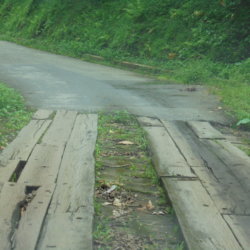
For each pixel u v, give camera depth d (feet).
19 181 16.11
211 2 66.95
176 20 68.08
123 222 13.99
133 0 79.20
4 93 33.76
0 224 12.60
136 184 17.37
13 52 76.23
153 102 34.96
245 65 52.11
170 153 20.79
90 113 29.99
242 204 14.74
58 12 93.35
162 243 12.68
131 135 24.70
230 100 35.42
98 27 80.12
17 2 116.67
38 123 26.35
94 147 21.11
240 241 12.05
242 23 60.80
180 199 14.94
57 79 47.16
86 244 11.75
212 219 13.42
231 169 18.57
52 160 18.85
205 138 23.99
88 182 16.28
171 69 56.80
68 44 80.28
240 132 27.27
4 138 23.30
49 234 12.23
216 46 59.06
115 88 42.16
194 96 38.29
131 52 69.15
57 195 14.97
